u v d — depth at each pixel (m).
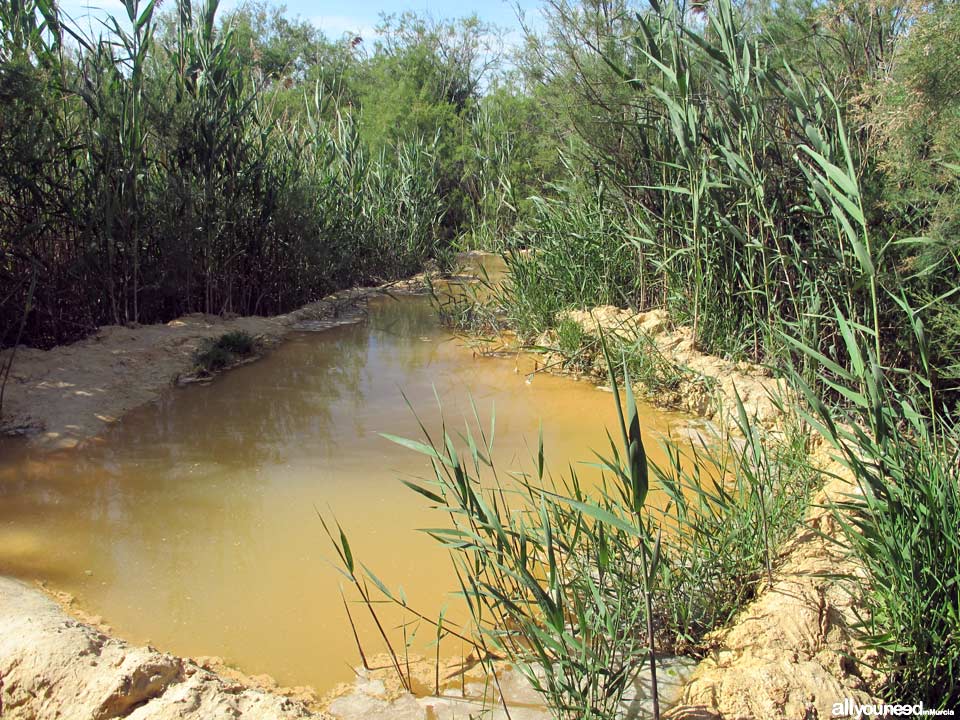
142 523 4.72
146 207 8.55
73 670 3.12
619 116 8.05
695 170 6.93
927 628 3.16
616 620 3.26
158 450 5.78
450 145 18.00
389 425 6.34
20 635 3.31
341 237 12.05
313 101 15.08
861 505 3.54
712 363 6.88
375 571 4.23
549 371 7.84
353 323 10.18
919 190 5.43
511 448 5.88
